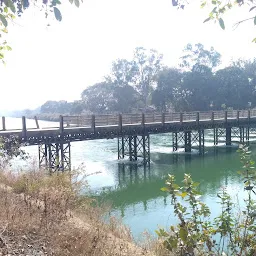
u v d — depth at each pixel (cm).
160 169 2262
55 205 555
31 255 381
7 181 831
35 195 627
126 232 611
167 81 6062
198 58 6688
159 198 1576
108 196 1605
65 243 420
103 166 2355
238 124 3312
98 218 606
